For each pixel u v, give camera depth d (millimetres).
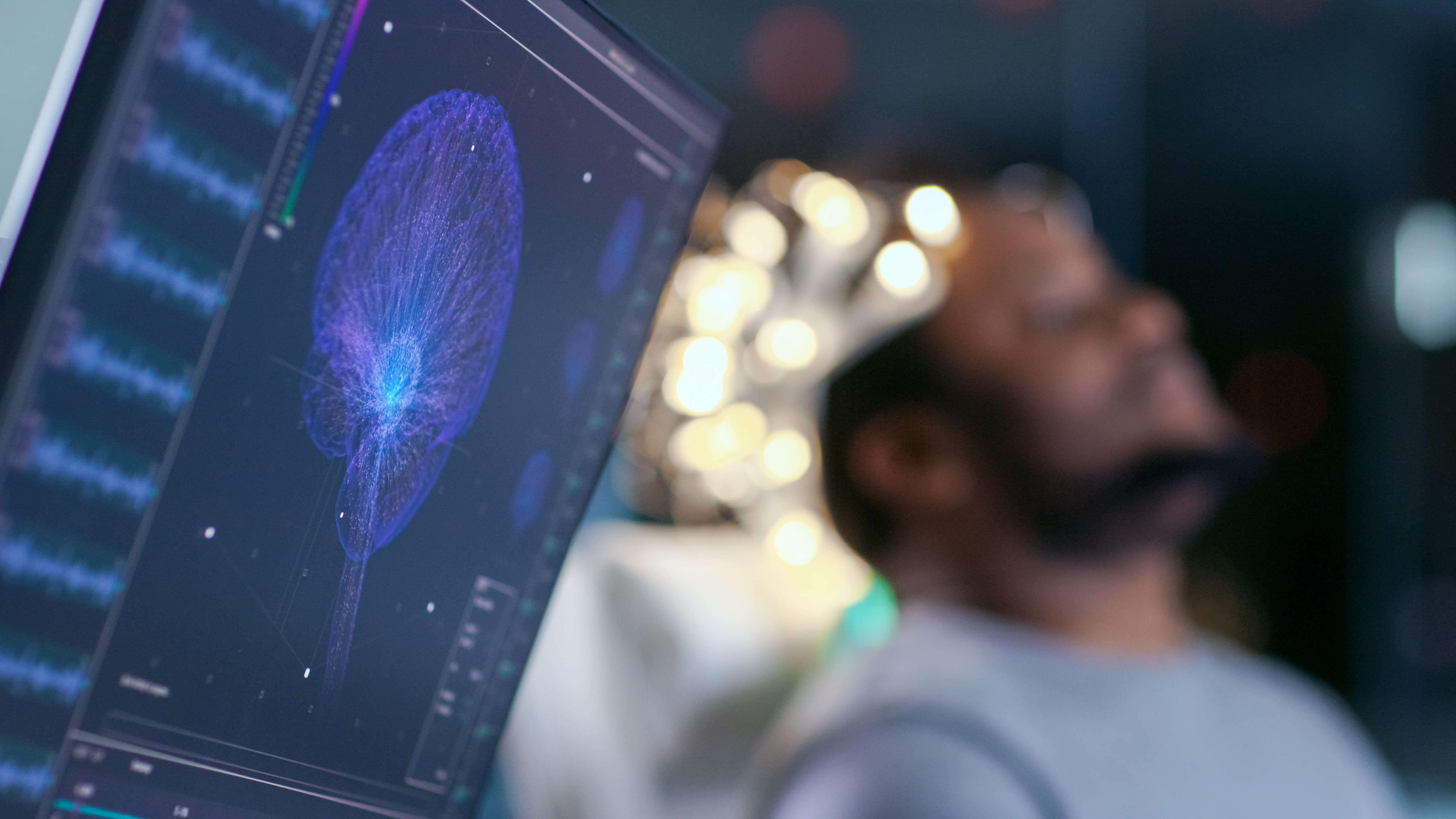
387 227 493
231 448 457
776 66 3729
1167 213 4012
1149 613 1368
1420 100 4066
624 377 607
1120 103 3930
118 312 423
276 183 455
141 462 435
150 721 452
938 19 3760
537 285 559
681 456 1598
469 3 504
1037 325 1399
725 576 1858
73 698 432
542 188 551
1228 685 1337
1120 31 3869
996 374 1374
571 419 589
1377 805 1346
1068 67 3805
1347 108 4012
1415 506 4121
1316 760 1318
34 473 413
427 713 551
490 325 543
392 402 507
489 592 568
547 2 535
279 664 486
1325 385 4090
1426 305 4086
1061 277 1441
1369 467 4105
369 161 481
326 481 490
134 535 437
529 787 1572
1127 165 3967
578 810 1570
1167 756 1211
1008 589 1341
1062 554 1346
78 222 410
